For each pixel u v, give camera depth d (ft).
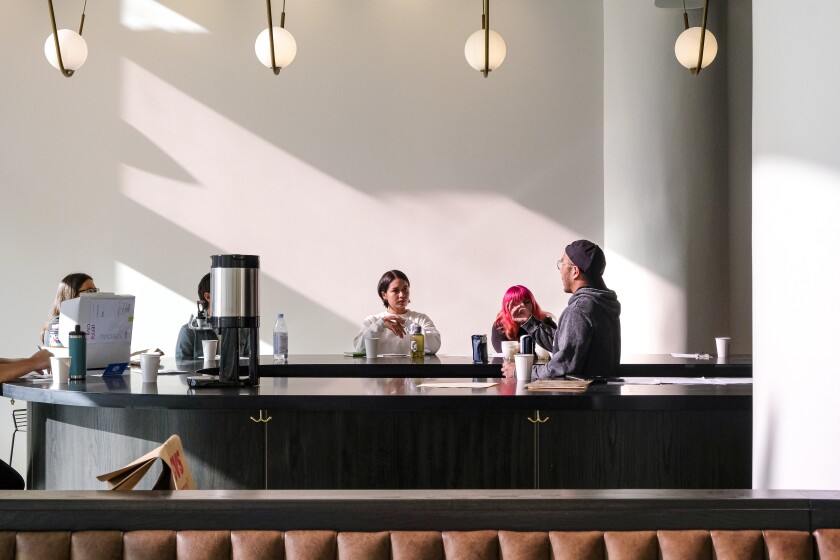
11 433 22.65
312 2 23.03
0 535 5.41
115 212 22.89
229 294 12.21
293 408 11.46
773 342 6.72
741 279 22.13
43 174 22.81
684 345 21.42
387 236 22.97
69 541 5.41
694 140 21.44
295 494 5.62
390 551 5.40
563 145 22.89
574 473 11.71
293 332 22.94
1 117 22.76
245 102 22.98
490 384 12.70
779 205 6.62
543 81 22.93
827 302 6.20
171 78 22.97
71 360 12.91
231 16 23.02
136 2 22.99
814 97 6.30
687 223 21.43
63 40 16.61
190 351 18.19
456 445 11.82
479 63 16.78
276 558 5.38
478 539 5.36
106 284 22.89
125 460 12.21
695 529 5.37
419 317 19.74
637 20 21.61
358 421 11.87
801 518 5.35
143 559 5.37
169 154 22.97
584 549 5.32
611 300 13.15
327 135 22.99
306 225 22.99
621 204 21.89
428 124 22.94
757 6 7.04
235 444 11.89
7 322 22.72
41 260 22.79
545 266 22.89
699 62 16.33
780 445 6.63
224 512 5.46
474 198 22.95
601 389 12.03
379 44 23.02
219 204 22.95
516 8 22.93
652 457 11.66
